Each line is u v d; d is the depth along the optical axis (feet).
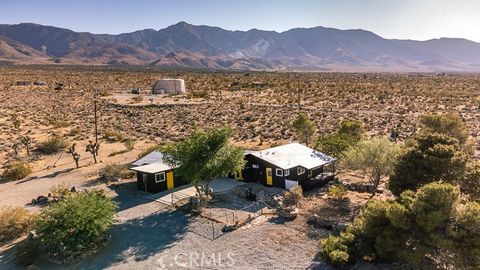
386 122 226.58
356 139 139.23
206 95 394.73
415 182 84.53
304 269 72.43
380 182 118.11
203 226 94.17
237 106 321.73
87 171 150.51
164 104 334.85
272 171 119.14
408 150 89.51
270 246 82.02
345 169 134.31
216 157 101.60
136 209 107.55
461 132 127.75
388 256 70.08
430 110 270.05
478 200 77.15
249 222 94.73
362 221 74.95
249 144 183.42
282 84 511.40
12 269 78.79
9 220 94.99
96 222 84.33
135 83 583.17
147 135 219.20
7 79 607.78
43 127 247.09
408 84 506.07
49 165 163.32
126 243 87.51
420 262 68.13
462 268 60.80
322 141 142.51
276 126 225.76
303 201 106.42
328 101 338.34
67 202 88.02
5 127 241.96
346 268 71.05
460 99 327.06
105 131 225.15
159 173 120.16
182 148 103.04
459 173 82.69
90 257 81.66
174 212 104.17
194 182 102.06
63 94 435.94
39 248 83.35
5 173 146.61
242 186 121.08
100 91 464.24
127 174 141.28
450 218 63.31
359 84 510.99
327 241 76.59
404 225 64.64
